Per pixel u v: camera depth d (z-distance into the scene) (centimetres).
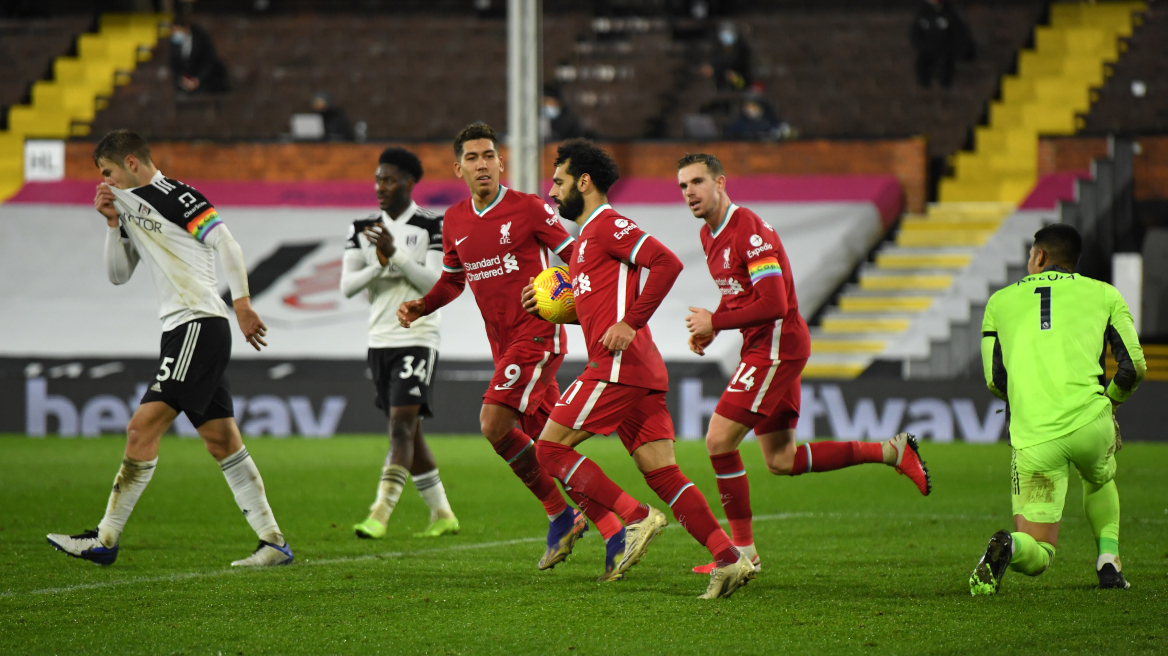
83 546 2042
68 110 7988
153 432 2052
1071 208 6119
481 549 2348
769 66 7750
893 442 2091
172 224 2022
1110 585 1859
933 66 7400
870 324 6297
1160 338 6022
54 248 6812
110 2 8681
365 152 6981
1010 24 7738
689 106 7506
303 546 2394
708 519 1798
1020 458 1798
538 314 1962
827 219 6462
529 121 5422
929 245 6581
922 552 2295
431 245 2639
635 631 1561
